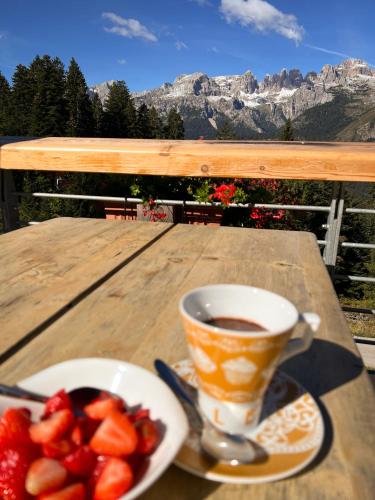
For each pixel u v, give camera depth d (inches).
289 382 21.0
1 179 80.7
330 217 72.4
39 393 18.5
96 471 14.3
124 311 29.4
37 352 24.1
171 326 27.2
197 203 97.8
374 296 662.5
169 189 134.4
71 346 24.8
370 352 66.2
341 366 23.4
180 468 16.2
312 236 52.2
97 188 162.7
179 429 15.9
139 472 14.8
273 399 19.7
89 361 19.6
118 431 14.6
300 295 32.8
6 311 29.2
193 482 15.6
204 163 64.6
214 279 35.9
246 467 15.8
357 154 60.4
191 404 19.1
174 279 35.8
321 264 40.5
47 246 45.4
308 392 20.4
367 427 18.6
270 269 38.8
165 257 42.0
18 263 39.6
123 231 52.4
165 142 76.5
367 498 14.9
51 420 14.8
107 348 24.5
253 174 63.7
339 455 16.9
